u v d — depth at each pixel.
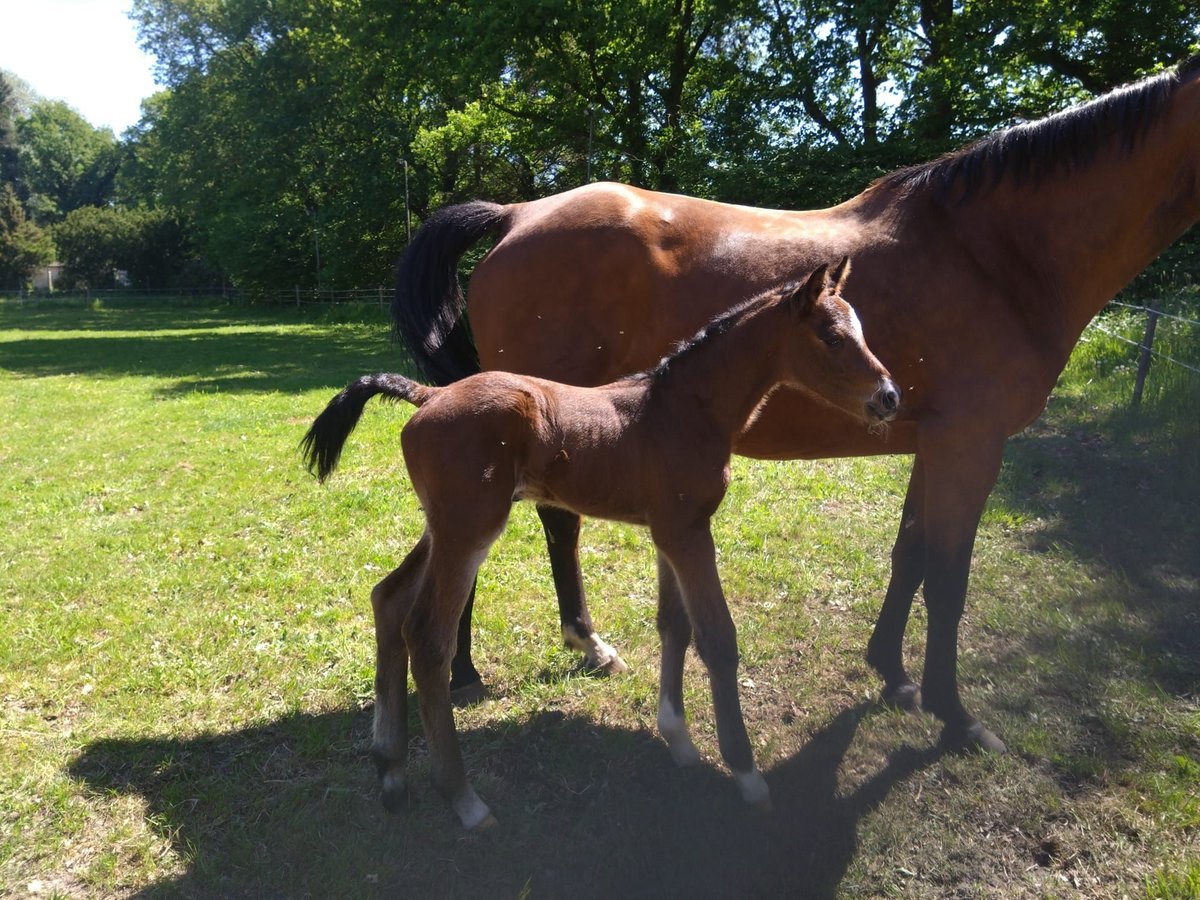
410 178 30.03
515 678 4.05
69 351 20.66
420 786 3.25
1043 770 3.20
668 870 2.79
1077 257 3.46
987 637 4.24
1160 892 2.57
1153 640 4.05
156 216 56.66
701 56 19.86
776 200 16.11
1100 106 3.36
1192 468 6.00
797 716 3.69
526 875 2.77
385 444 8.60
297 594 4.91
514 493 3.00
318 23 28.62
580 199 3.93
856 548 5.41
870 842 2.89
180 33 39.47
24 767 3.28
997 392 3.35
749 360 3.10
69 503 6.84
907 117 15.92
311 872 2.77
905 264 3.44
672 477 3.01
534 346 3.87
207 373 15.73
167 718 3.65
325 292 37.41
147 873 2.78
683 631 3.34
